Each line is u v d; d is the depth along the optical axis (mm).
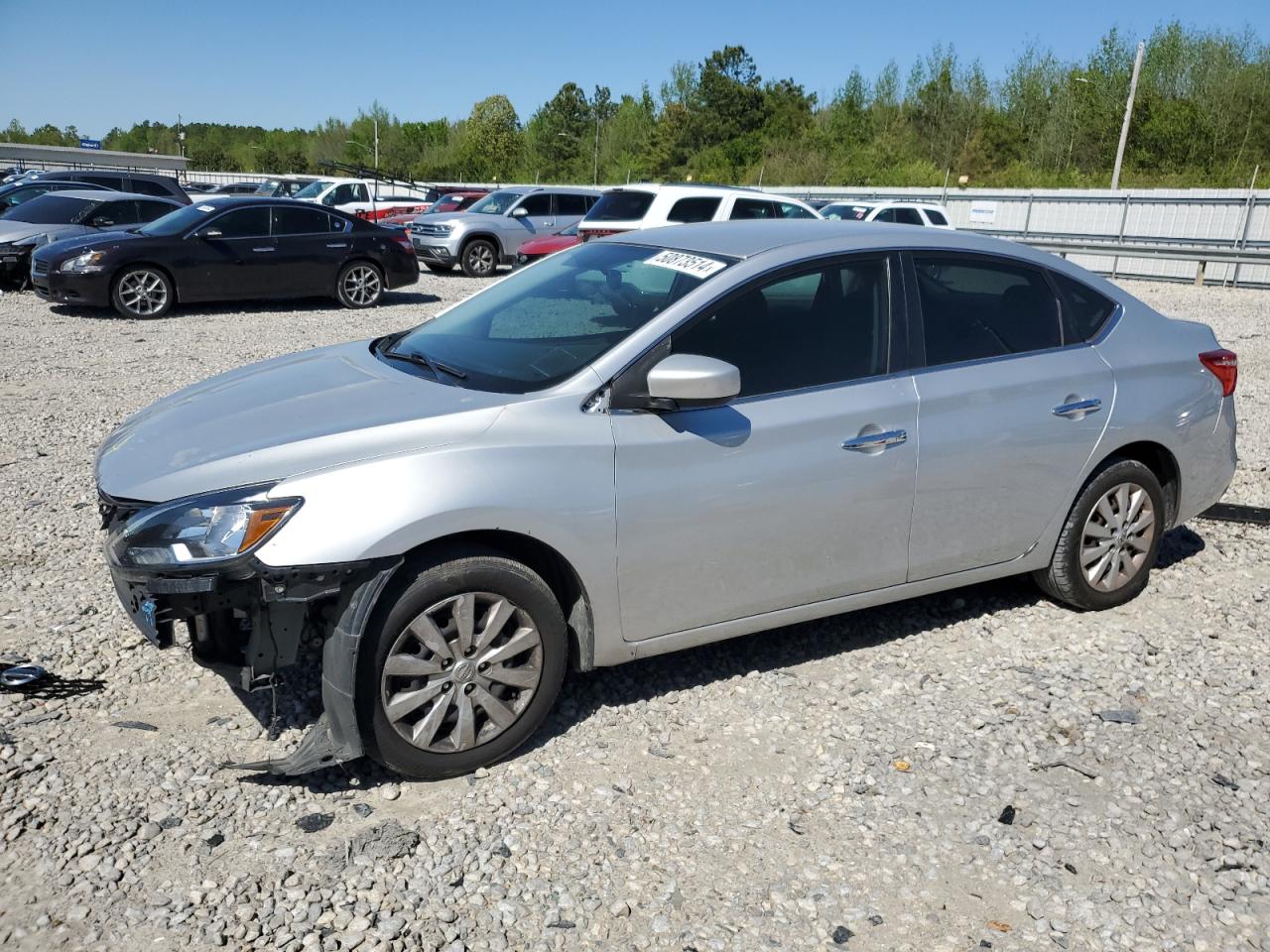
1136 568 4637
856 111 72812
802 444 3635
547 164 94812
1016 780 3320
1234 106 51594
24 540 5195
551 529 3244
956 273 4113
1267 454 7242
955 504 4023
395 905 2705
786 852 2967
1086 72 57812
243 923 2617
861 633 4375
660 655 4121
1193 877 2885
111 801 3092
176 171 56188
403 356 3939
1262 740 3588
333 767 3340
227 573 2953
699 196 13977
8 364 9828
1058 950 2621
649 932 2643
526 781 3279
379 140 100000
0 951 2500
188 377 9461
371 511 3016
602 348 3508
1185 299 17781
